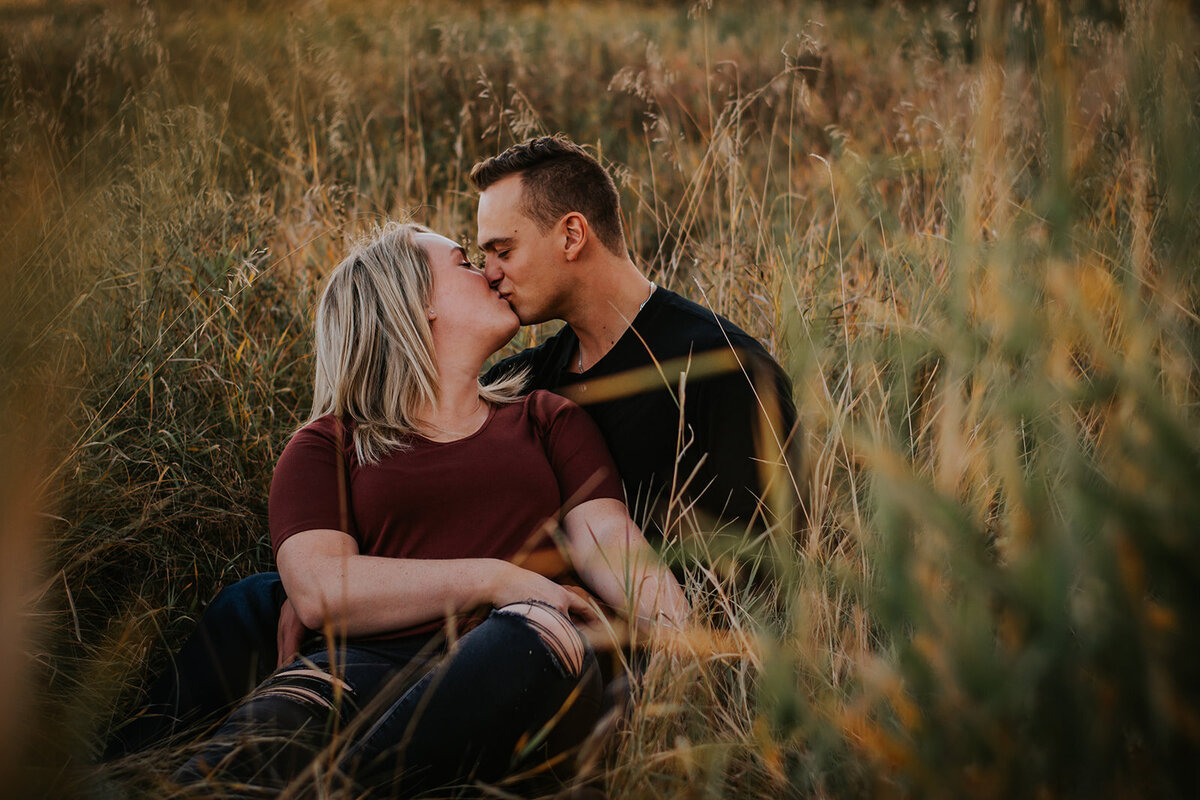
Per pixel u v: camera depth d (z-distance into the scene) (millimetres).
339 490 1877
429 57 5762
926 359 1357
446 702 1454
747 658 1380
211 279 2844
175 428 2441
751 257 2879
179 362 2578
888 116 4199
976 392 1190
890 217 1535
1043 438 1073
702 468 2035
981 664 958
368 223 3363
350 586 1710
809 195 3287
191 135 3436
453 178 4488
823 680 1275
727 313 2750
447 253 2098
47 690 1652
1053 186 1093
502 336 2047
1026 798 934
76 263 2537
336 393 1979
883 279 2074
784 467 1815
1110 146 1821
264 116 4426
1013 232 1154
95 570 2047
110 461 2238
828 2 6375
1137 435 985
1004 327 1119
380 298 1989
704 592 1752
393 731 1455
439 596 1690
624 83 3549
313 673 1597
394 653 1709
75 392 2221
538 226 2104
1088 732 918
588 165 2145
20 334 1688
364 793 1333
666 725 1368
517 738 1478
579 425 2031
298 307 3033
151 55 3975
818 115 4086
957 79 3158
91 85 3924
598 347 2232
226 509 2393
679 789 1270
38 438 1524
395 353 1953
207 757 1422
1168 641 893
